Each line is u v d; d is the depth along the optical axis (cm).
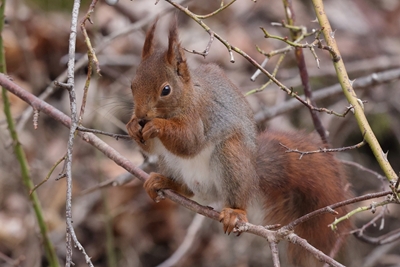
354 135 1371
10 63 1320
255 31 1485
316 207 872
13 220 1184
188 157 761
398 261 1213
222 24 1477
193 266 1243
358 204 1262
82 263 1209
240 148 783
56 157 1268
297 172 866
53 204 1232
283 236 598
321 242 873
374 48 1446
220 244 1256
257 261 1228
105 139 1266
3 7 853
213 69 823
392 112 1373
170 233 1272
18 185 1222
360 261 1187
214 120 780
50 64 1361
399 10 1530
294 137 897
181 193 829
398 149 1381
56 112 755
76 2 628
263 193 870
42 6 1424
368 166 1357
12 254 1148
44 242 929
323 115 1293
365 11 1530
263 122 1117
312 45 692
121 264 1222
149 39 756
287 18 922
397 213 1301
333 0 1563
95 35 1128
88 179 1261
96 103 1172
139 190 1265
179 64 744
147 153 788
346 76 730
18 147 896
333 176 888
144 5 1409
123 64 1314
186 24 1466
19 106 1273
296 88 1330
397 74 1076
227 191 777
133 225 1253
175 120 746
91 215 1245
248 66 1405
